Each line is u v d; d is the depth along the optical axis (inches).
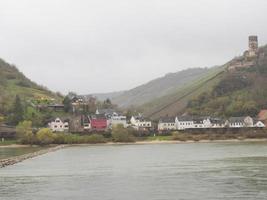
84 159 7810.0
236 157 7362.2
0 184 4709.6
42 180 4987.7
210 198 3759.8
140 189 4252.0
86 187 4443.9
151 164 6574.8
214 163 6432.1
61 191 4232.3
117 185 4530.0
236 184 4387.3
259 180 4596.5
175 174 5265.8
